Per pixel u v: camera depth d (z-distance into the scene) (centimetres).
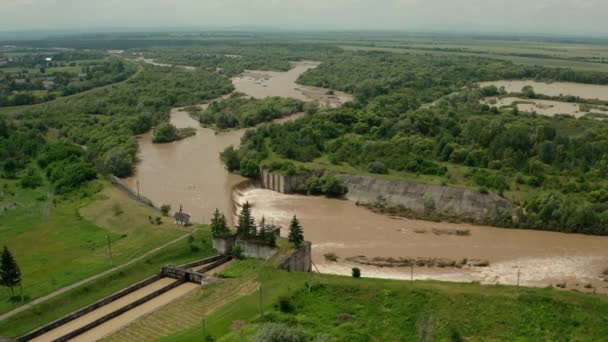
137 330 9162
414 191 16325
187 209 15925
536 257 12681
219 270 11569
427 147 19412
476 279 11556
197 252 12256
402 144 19375
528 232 14238
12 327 9200
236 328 8481
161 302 10388
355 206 16550
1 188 17138
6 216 14675
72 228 13675
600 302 8588
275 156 19700
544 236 13950
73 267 11375
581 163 17125
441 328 8362
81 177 17088
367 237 13962
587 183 15788
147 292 10712
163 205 15212
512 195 15625
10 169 18650
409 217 15475
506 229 14462
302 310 9019
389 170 18088
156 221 13700
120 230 13450
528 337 8094
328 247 13300
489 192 15562
